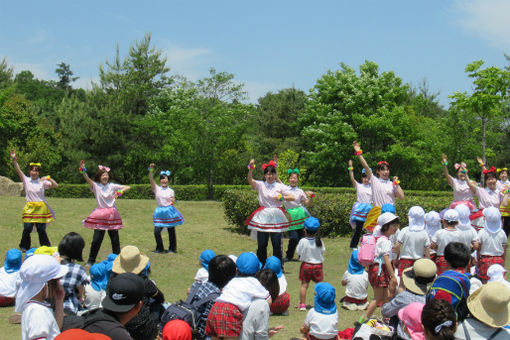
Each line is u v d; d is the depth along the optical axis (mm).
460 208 6805
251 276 3820
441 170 28078
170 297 7145
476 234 6809
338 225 12609
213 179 30125
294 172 10117
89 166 27938
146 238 12203
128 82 30484
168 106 30469
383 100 26844
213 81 27203
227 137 26219
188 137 26297
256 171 31453
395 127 25953
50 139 32062
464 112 25906
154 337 4754
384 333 4324
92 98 29500
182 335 3521
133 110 30891
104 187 9242
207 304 4352
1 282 6270
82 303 5633
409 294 4320
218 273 4398
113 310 3004
